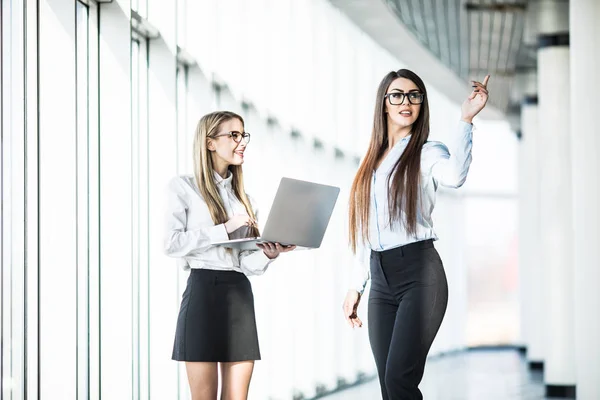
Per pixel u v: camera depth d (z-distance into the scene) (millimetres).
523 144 17125
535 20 12180
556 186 12461
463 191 20203
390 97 4691
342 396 11164
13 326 5250
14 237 5258
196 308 4922
